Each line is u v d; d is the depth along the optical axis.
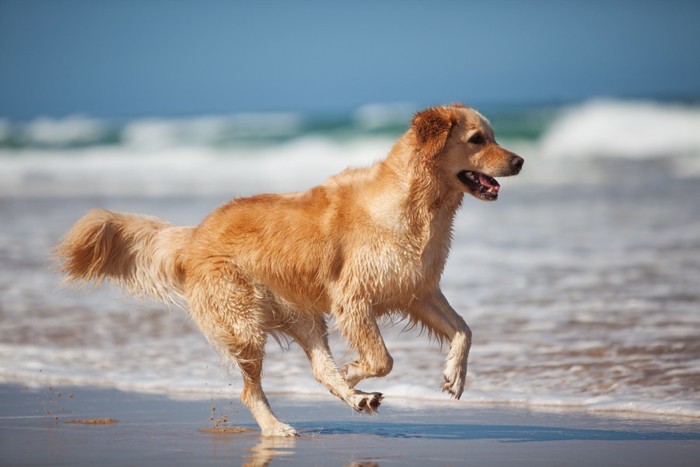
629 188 32.06
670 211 25.50
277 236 9.34
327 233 9.23
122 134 59.50
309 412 10.19
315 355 9.59
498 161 9.16
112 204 30.06
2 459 7.88
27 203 31.38
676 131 44.84
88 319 15.29
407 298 9.32
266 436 8.95
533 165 41.19
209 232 9.65
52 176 43.12
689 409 9.48
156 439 8.77
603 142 45.16
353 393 9.05
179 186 36.91
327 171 42.31
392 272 9.11
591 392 10.30
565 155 44.03
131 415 9.91
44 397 10.80
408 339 13.61
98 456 8.00
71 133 60.78
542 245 20.83
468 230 23.58
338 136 52.31
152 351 13.16
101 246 10.10
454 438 8.75
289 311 9.66
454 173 9.26
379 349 9.23
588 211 26.30
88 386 11.39
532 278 17.19
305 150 47.88
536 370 11.29
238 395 10.99
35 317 15.38
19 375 11.93
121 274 10.24
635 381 10.59
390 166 9.25
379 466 7.64
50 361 12.60
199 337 14.02
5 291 17.34
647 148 44.47
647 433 8.71
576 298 15.34
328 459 7.91
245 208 9.62
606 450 8.10
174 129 60.53
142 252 10.12
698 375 10.68
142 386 11.39
